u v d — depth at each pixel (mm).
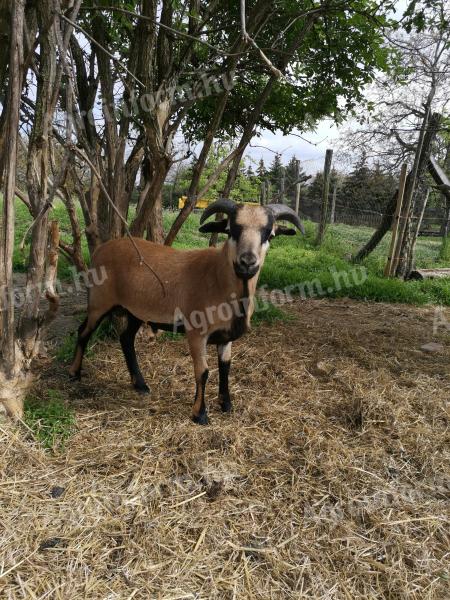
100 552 2234
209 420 3400
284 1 4598
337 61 5246
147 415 3438
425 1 4297
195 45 4699
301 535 2420
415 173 8227
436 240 14953
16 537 2268
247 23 3965
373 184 11867
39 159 3188
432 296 7426
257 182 12852
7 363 3115
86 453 2932
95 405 3510
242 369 4297
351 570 2238
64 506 2490
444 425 3537
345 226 14023
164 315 3441
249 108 5719
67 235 10086
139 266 3463
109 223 4539
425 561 2311
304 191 19406
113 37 4234
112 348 4578
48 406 3301
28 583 2039
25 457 2832
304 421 3475
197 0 4352
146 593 2037
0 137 3242
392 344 5148
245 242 2836
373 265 9352
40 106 3033
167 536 2348
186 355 4512
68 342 4477
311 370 4367
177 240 10930
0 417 3061
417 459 3104
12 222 2971
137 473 2760
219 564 2217
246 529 2432
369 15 4508
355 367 4426
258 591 2092
